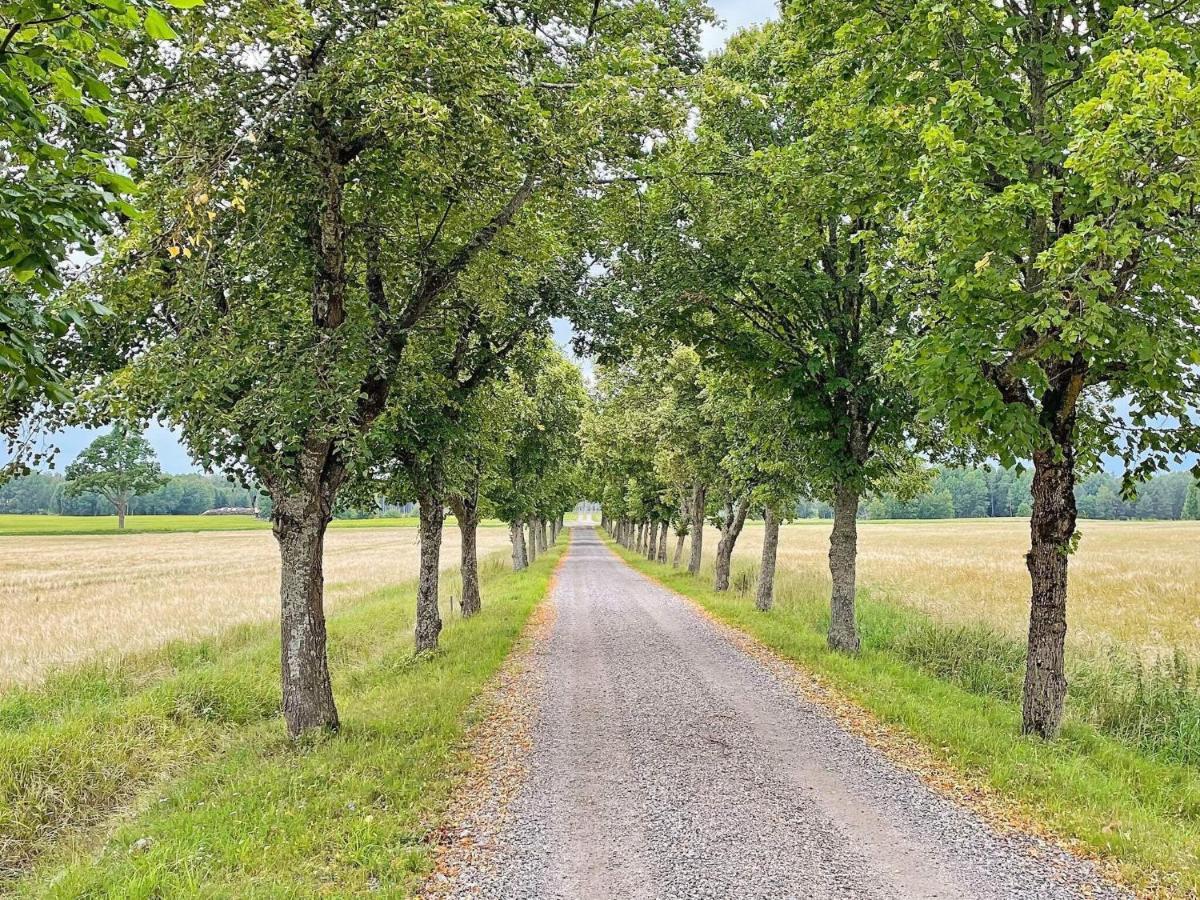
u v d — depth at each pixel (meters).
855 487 11.95
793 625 15.33
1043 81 7.72
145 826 5.89
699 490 28.81
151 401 7.15
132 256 6.54
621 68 7.87
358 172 7.80
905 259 8.50
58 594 24.27
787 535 68.00
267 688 10.50
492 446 15.34
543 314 13.20
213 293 7.32
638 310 12.85
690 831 5.50
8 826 6.07
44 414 7.50
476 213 8.78
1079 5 7.36
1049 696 7.63
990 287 6.47
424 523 13.12
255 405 6.68
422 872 4.90
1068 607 18.97
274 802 5.98
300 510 7.93
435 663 11.76
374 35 6.16
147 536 77.25
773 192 10.64
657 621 17.00
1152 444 8.23
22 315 3.10
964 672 11.04
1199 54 6.34
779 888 4.61
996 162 6.79
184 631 15.30
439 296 9.61
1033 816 5.71
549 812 5.91
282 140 7.12
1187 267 6.04
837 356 12.03
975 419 7.12
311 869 4.84
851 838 5.35
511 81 7.17
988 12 6.73
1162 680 9.20
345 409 6.76
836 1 8.33
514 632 14.90
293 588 7.91
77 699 9.88
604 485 46.12
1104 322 5.91
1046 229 7.29
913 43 7.38
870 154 8.46
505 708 9.26
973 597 20.88
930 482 17.48
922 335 8.72
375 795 6.19
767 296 12.17
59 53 3.20
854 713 8.84
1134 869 4.81
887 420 11.95
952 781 6.52
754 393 13.84
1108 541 53.38
